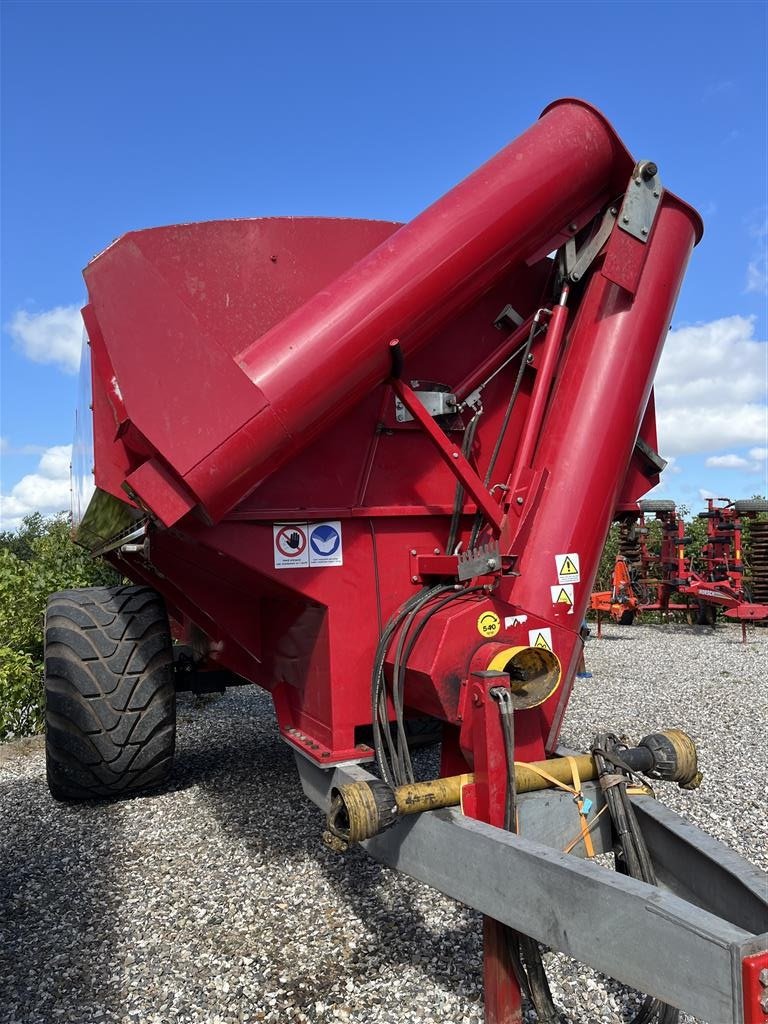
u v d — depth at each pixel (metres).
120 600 4.18
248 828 3.85
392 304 2.66
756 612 11.45
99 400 2.97
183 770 4.97
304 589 2.92
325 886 3.18
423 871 2.16
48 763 4.16
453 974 2.51
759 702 7.02
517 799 2.18
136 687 4.06
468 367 3.20
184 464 2.42
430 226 2.76
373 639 3.01
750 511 12.87
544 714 2.71
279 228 2.96
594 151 2.95
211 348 2.46
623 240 3.05
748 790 4.41
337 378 2.61
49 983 2.55
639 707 6.90
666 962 1.52
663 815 2.14
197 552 3.10
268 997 2.42
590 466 2.91
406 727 3.59
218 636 3.88
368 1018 2.30
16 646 7.45
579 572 2.84
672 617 14.86
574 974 2.51
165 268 2.82
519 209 2.84
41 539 10.91
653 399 3.42
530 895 1.82
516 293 3.27
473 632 2.55
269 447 2.53
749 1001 1.36
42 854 3.60
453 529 3.13
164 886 3.23
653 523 16.41
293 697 3.39
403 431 3.11
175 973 2.58
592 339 3.06
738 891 1.76
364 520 3.04
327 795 2.86
